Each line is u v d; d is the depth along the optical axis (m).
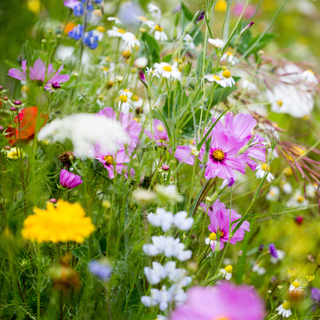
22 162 1.27
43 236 1.13
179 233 1.24
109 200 1.29
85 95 1.36
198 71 1.29
